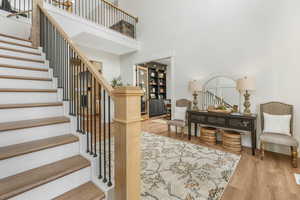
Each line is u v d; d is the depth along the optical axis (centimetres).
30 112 168
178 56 425
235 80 332
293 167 222
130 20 541
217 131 336
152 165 225
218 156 258
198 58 387
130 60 556
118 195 117
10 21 348
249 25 312
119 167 114
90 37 401
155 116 702
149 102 677
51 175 118
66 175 124
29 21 376
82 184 136
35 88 206
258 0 301
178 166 222
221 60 351
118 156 114
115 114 114
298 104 262
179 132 419
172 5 435
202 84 380
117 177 117
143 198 154
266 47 293
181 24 417
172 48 437
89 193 124
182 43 417
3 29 339
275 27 283
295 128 264
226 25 343
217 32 356
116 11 581
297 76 263
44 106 178
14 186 103
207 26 371
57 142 144
